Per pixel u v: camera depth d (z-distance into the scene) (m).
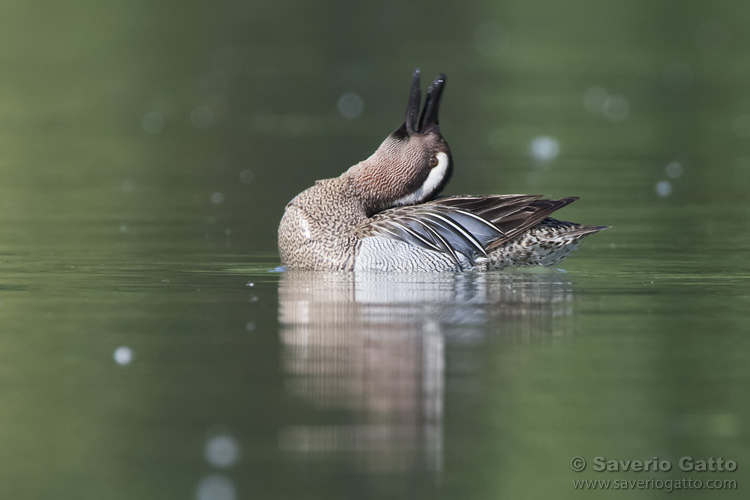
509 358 10.22
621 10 49.12
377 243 14.27
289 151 24.80
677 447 8.39
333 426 8.58
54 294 12.89
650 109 30.67
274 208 19.41
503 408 8.98
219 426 8.58
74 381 9.61
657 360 10.20
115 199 20.16
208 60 38.00
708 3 50.47
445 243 14.23
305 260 14.51
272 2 49.38
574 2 50.84
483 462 8.04
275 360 10.15
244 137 26.81
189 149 25.53
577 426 8.68
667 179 22.09
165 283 13.54
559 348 10.58
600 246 16.09
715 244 16.14
